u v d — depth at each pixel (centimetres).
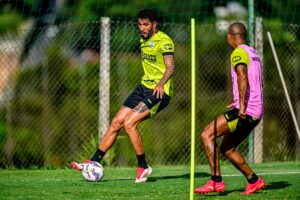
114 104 4162
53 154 4097
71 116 4156
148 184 2891
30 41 4209
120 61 4200
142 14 2878
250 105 2467
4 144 4034
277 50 4466
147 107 2888
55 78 4181
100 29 4091
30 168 3994
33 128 4097
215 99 4372
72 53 4219
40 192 2588
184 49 4391
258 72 2484
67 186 2783
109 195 2525
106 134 2939
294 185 2898
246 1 5981
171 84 2928
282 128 4444
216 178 2545
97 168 2934
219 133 2494
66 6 5419
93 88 4197
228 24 4478
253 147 4312
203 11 5925
